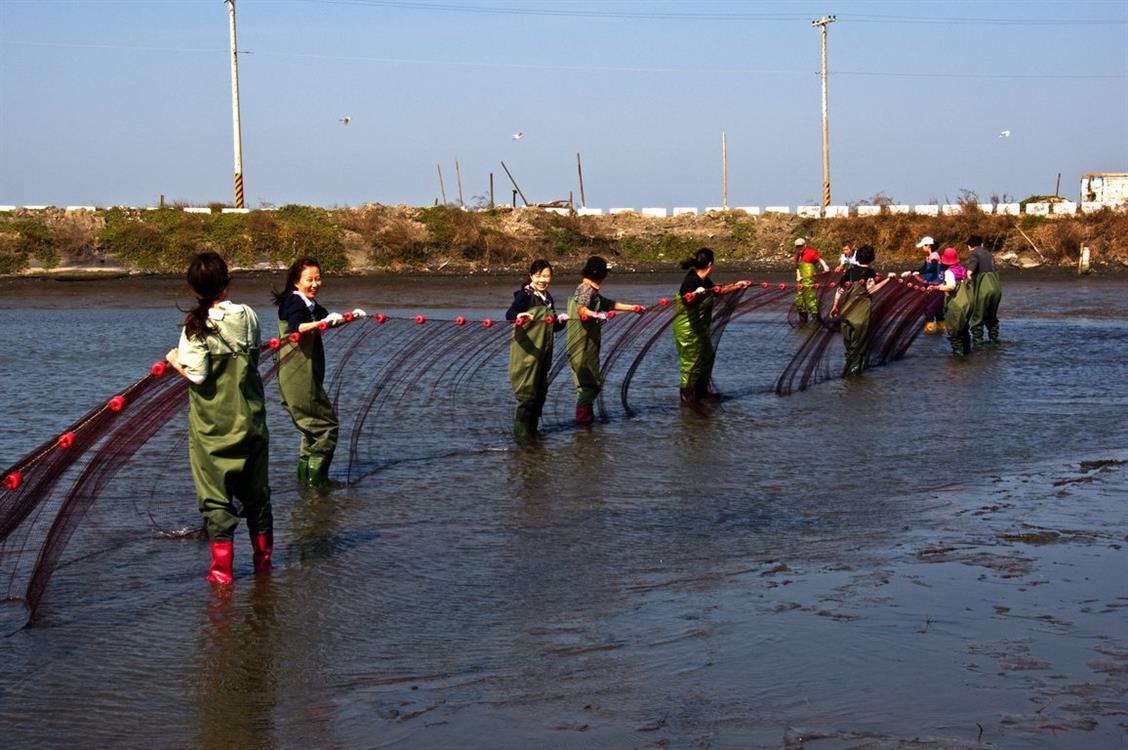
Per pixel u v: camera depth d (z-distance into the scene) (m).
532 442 11.21
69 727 4.87
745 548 7.34
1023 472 9.45
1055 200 65.19
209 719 4.92
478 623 6.06
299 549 7.54
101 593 6.70
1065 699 4.71
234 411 6.65
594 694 4.98
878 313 16.67
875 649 5.36
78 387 14.76
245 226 49.91
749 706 4.76
